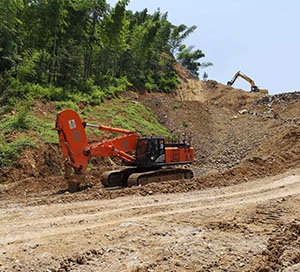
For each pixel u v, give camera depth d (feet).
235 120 112.88
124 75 126.72
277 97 125.39
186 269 18.94
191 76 172.55
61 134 44.09
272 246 21.68
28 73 82.02
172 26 199.00
